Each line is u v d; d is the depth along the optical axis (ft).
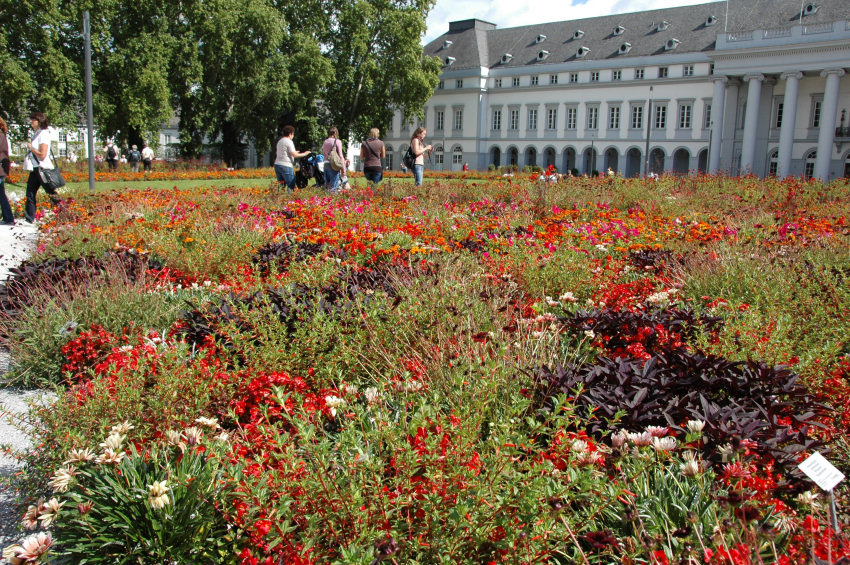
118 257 20.95
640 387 10.32
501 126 239.50
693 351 12.70
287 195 43.70
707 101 192.54
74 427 9.16
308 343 12.22
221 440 8.75
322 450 7.40
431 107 253.24
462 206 39.22
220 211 35.94
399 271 18.43
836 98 158.92
